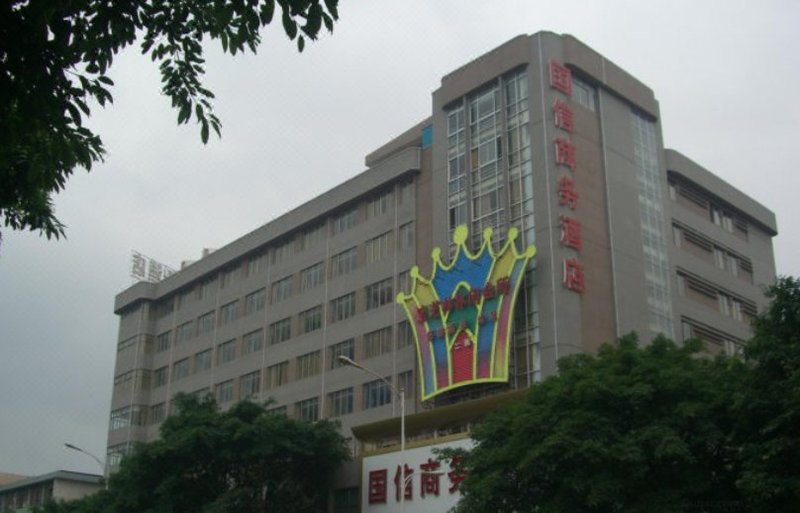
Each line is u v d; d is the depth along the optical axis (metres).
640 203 49.50
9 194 10.73
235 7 7.64
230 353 66.00
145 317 76.19
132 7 7.85
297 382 58.25
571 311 42.31
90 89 8.09
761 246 62.34
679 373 24.14
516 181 46.09
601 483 22.61
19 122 7.63
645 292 47.38
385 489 39.53
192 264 73.12
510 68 47.97
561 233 43.41
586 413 23.77
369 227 56.50
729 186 59.41
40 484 74.69
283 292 62.59
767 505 20.22
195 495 39.31
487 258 43.88
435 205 50.59
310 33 7.49
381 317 53.19
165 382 72.75
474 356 42.81
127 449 71.94
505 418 27.20
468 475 27.94
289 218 63.22
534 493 25.14
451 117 51.38
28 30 7.23
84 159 8.52
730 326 54.97
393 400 50.16
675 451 21.61
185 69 8.69
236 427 39.28
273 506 40.47
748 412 21.30
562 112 46.09
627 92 50.84
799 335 21.23
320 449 41.38
